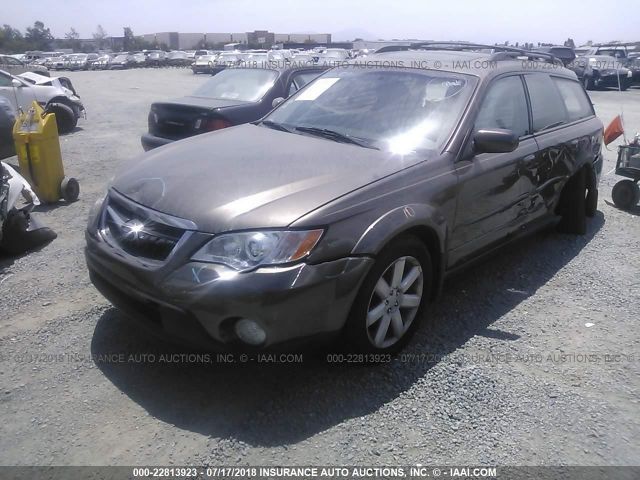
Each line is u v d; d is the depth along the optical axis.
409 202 3.28
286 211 2.88
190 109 6.84
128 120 14.29
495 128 4.13
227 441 2.73
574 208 5.55
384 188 3.21
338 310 2.94
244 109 6.94
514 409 3.03
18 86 11.94
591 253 5.27
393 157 3.56
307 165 3.38
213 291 2.73
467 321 3.93
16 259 4.84
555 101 5.20
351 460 2.64
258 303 2.71
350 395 3.08
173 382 3.16
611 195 7.16
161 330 2.97
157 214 3.01
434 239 3.52
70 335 3.60
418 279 3.45
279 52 37.06
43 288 4.27
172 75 40.12
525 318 4.01
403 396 3.08
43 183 6.35
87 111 16.19
